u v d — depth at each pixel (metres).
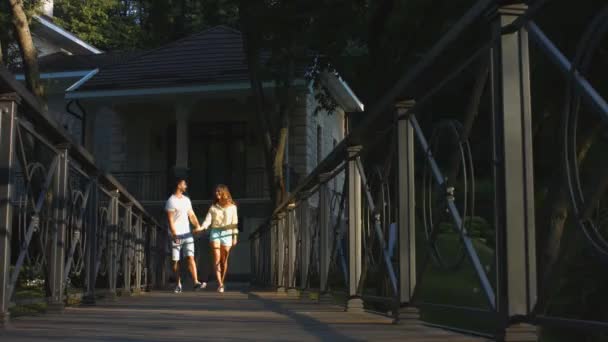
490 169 3.25
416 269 4.83
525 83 3.08
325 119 33.81
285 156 26.88
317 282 8.84
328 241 8.35
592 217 2.59
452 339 3.76
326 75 25.77
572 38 6.25
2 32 19.72
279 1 17.97
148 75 28.84
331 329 4.52
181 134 27.73
